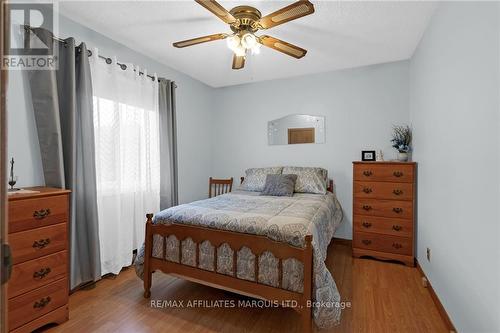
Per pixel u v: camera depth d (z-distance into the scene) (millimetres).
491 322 1165
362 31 2354
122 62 2672
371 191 2855
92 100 2252
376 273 2537
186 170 3713
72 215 2078
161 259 2051
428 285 2201
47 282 1671
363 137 3314
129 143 2684
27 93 1924
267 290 1664
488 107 1183
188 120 3727
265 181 3357
